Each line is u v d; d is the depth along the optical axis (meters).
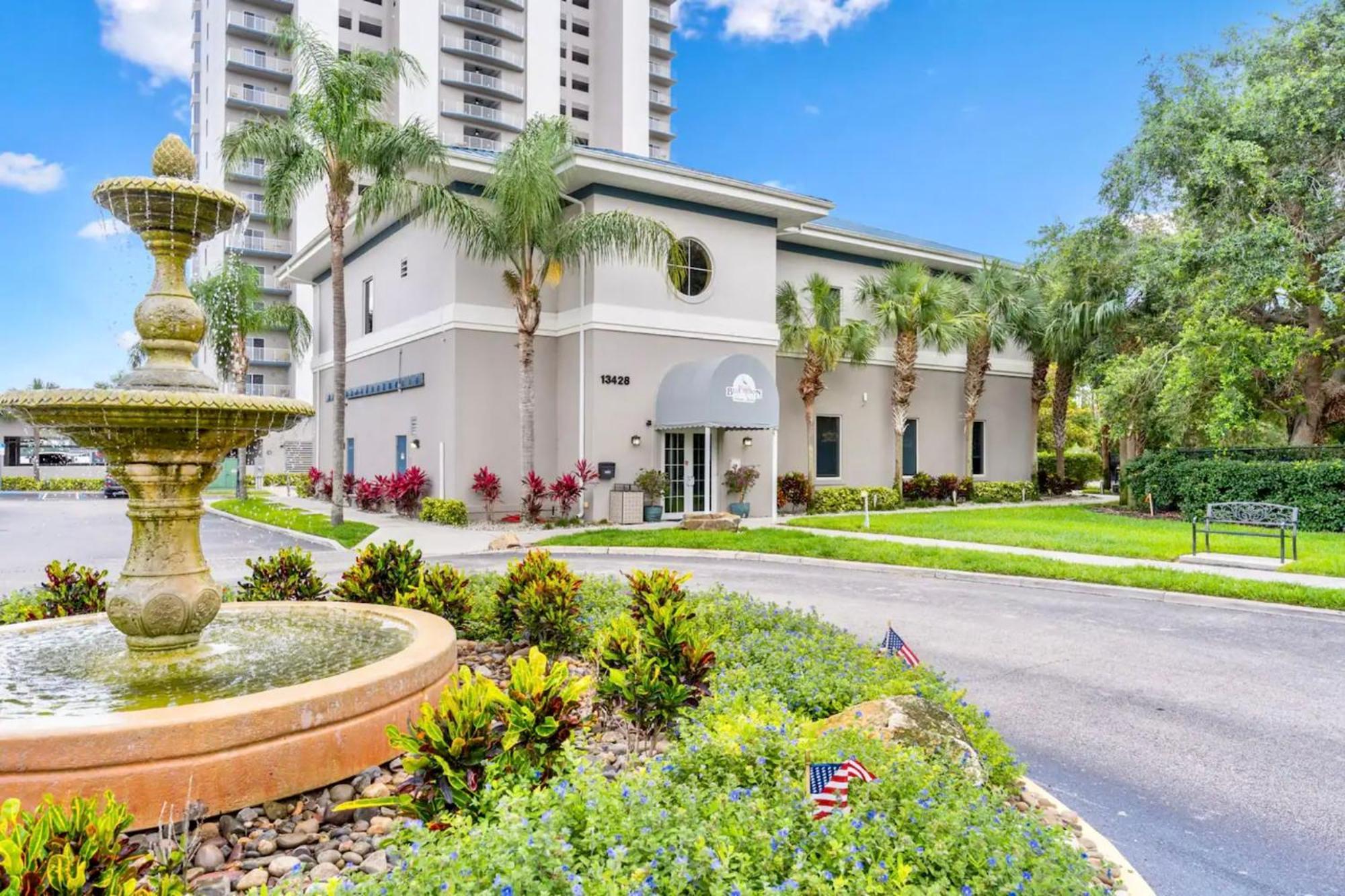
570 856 2.35
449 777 3.08
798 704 5.00
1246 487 20.27
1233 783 4.85
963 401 30.89
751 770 3.29
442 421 21.30
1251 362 19.89
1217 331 19.70
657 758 3.87
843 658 5.85
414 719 4.69
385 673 4.50
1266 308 21.95
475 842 2.44
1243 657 7.85
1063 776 4.95
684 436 22.00
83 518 24.59
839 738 3.70
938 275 30.33
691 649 4.89
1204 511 21.20
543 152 18.61
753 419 20.64
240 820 3.85
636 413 21.05
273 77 57.84
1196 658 7.81
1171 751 5.36
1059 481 33.31
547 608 6.72
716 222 22.52
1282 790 4.75
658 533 17.67
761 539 16.62
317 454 32.59
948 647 8.20
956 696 5.00
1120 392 23.39
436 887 2.26
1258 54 21.11
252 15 56.69
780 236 25.86
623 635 5.08
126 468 5.05
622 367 20.84
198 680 4.80
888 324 26.08
